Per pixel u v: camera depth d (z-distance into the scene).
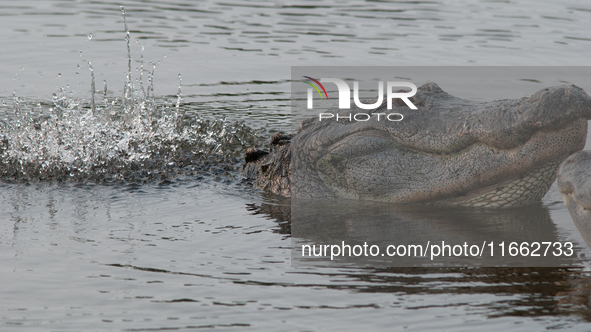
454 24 55.06
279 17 58.44
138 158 28.86
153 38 51.28
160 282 16.56
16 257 18.12
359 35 51.94
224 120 35.00
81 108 36.03
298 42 50.38
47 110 35.53
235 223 21.45
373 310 15.07
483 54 46.19
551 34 51.06
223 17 58.47
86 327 14.27
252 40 51.09
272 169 25.84
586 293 15.81
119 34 52.16
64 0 64.00
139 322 14.49
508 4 62.59
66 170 27.09
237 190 25.64
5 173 26.61
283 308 15.16
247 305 15.30
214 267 17.58
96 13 59.06
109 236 19.92
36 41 49.47
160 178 26.75
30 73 42.38
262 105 38.00
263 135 32.97
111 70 43.69
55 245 19.08
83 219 21.53
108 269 17.36
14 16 56.91
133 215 22.08
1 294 15.84
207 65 45.34
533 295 15.79
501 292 16.02
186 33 53.00
